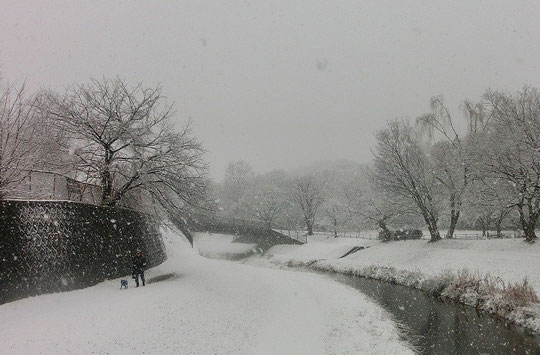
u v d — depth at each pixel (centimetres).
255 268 3947
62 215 1786
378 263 3581
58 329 1177
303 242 6041
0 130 1648
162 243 3706
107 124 2256
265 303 2070
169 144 2416
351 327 1714
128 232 2548
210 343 1321
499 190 3062
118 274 2303
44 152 2038
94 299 1605
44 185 1908
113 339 1166
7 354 981
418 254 3422
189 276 2558
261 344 1399
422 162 3900
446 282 2314
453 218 3816
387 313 1973
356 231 7506
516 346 1391
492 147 3044
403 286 2727
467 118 3584
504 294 1828
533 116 2730
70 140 2283
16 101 1802
